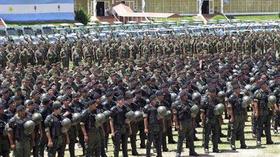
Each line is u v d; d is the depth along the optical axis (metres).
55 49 60.69
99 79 37.47
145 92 32.16
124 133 28.36
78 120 26.91
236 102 30.80
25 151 25.23
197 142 33.53
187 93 30.05
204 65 46.97
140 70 42.03
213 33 80.94
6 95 30.28
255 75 37.66
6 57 56.28
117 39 69.81
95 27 84.94
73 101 28.12
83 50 62.34
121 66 45.56
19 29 78.31
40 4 106.94
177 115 29.05
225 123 37.19
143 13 117.62
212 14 129.50
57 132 26.53
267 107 32.16
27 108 26.86
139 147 32.50
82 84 35.34
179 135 29.08
